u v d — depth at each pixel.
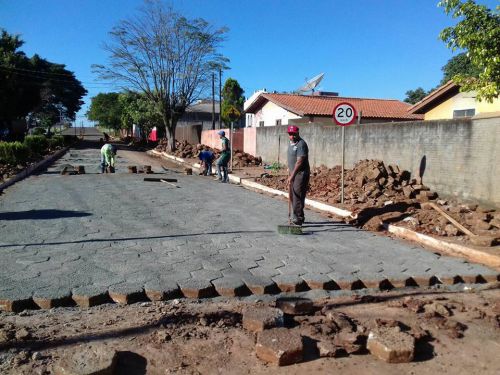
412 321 4.37
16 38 45.84
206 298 4.89
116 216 8.89
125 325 4.09
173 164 26.64
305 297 5.03
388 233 8.26
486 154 9.37
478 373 3.52
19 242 6.65
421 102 18.55
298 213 8.20
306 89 39.88
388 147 12.77
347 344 3.74
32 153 23.70
